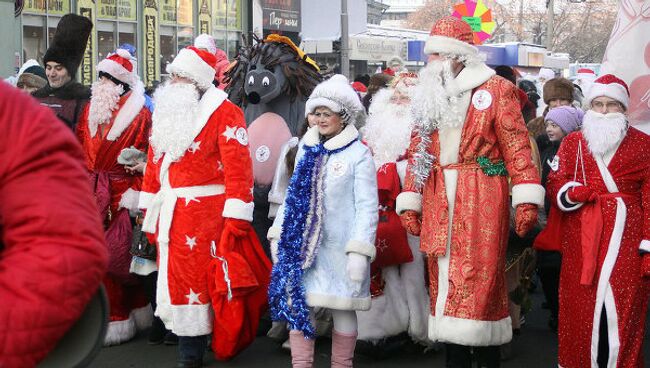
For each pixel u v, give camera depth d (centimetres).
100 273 186
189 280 575
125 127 638
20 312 175
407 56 3353
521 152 492
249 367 603
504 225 502
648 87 577
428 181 510
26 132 184
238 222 572
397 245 600
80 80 2294
